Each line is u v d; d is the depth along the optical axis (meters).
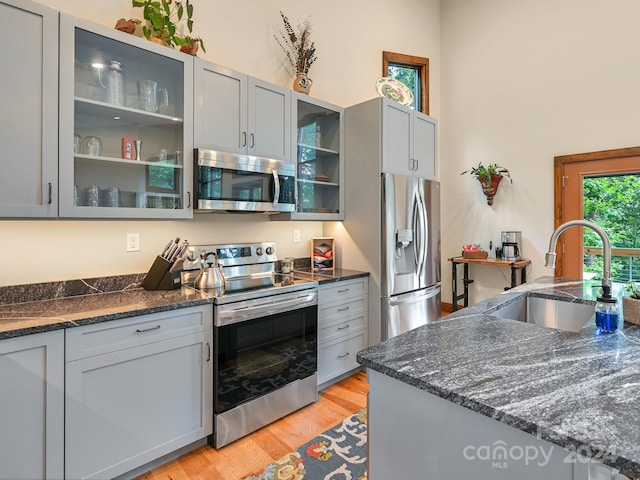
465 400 0.80
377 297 2.98
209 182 2.18
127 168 2.01
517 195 4.06
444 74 4.68
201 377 1.95
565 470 0.69
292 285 2.38
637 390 0.82
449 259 4.20
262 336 2.21
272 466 1.87
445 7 4.68
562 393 0.81
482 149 4.34
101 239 2.14
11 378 1.38
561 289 2.07
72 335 1.52
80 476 1.55
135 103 2.03
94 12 2.11
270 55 3.00
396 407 0.98
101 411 1.60
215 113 2.26
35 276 1.91
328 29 3.50
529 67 3.97
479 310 1.58
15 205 1.57
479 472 0.81
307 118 2.96
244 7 2.83
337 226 3.29
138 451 1.72
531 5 3.95
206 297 1.98
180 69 2.12
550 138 3.83
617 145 3.42
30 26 1.60
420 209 3.23
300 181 2.89
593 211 3.59
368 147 3.03
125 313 1.66
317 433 2.17
